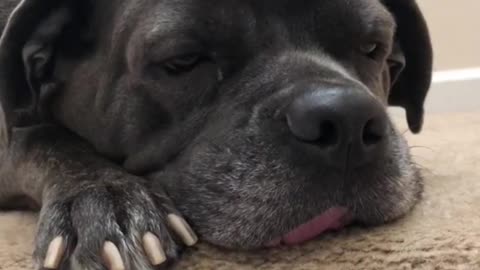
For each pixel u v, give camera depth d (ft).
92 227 1.74
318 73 1.87
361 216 1.80
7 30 2.00
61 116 2.19
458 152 2.69
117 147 2.06
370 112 1.72
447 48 4.31
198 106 1.93
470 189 2.11
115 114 2.04
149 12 1.95
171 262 1.77
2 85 2.03
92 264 1.71
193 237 1.79
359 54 2.03
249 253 1.79
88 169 1.94
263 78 1.89
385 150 1.80
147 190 1.84
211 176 1.83
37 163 2.04
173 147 1.95
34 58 2.09
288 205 1.74
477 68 4.30
